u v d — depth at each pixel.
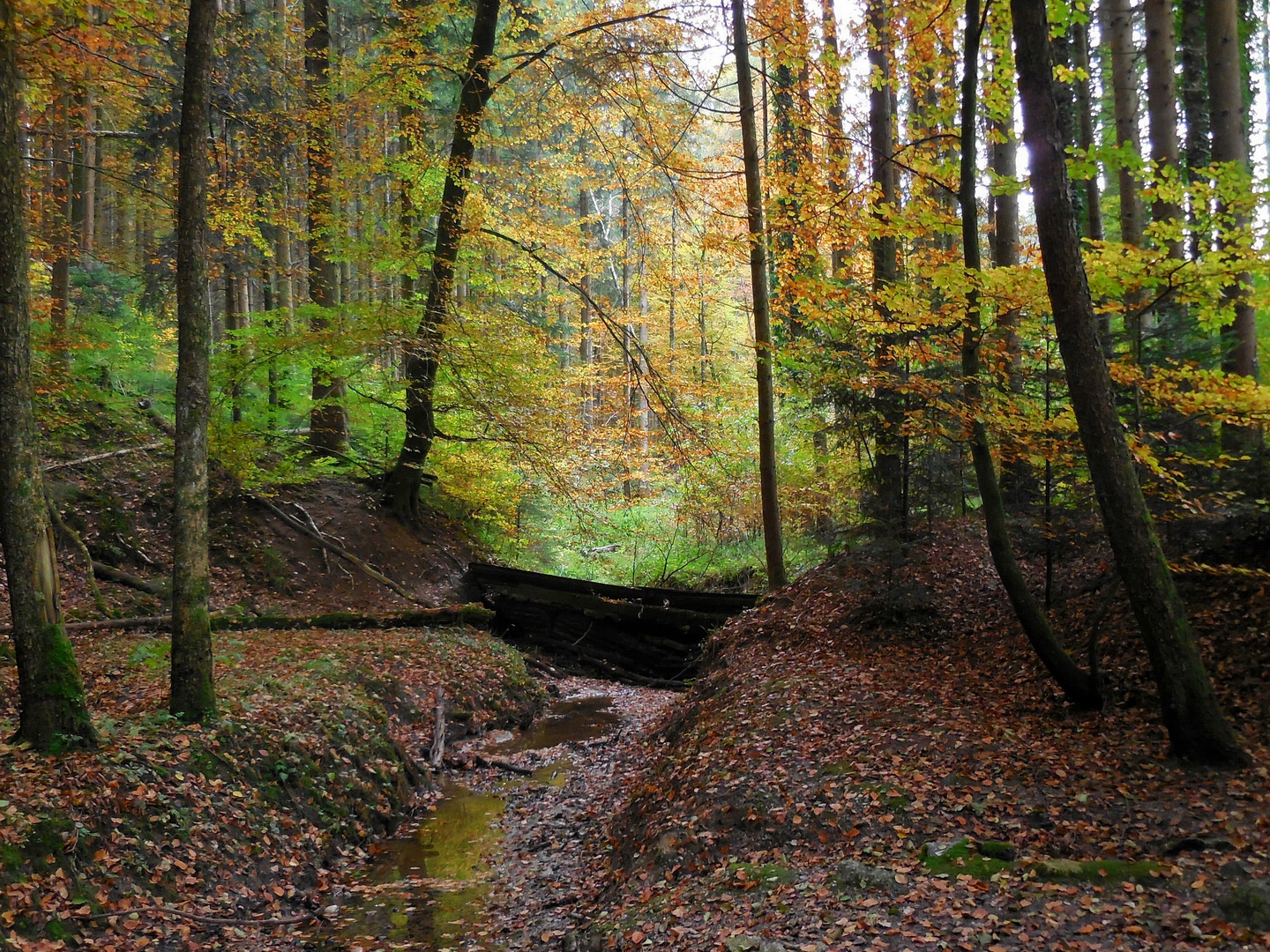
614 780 10.21
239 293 22.02
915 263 8.44
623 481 22.75
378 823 8.88
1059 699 7.91
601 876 7.32
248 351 15.17
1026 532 9.91
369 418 18.78
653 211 19.56
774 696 9.41
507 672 14.42
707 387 17.48
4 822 5.76
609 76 15.50
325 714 9.68
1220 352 9.20
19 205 6.71
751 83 13.21
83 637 11.87
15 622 6.91
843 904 5.21
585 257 20.08
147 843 6.48
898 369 10.21
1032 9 6.32
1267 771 5.88
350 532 18.20
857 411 10.64
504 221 18.81
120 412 18.50
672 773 8.45
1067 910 4.71
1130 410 9.05
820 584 12.83
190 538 8.23
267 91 17.48
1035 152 6.45
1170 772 6.20
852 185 11.70
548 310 23.17
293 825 7.86
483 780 10.63
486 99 16.91
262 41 18.72
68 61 10.09
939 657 9.87
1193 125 11.38
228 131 17.28
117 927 5.69
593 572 22.17
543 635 17.70
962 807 6.23
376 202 18.36
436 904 7.05
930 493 10.96
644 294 28.88
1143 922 4.46
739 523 19.25
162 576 14.73
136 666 10.32
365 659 12.26
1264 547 8.35
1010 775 6.59
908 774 6.85
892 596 10.48
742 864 6.10
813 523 17.88
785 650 11.30
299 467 18.73
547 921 6.51
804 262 12.98
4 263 6.65
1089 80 14.88
